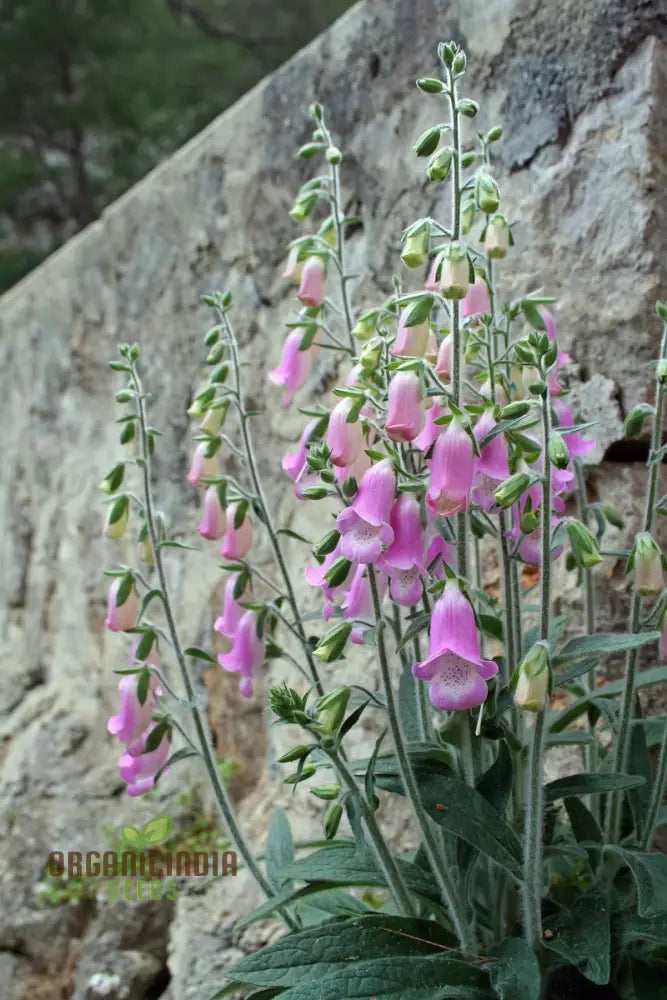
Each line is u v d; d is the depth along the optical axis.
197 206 0.94
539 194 0.62
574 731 0.49
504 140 0.64
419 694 0.48
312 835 0.73
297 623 0.51
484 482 0.41
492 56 0.64
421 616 0.40
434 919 0.50
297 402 0.79
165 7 2.39
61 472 1.19
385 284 0.72
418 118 0.70
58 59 2.31
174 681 0.93
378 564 0.40
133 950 0.74
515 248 0.63
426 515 0.40
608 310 0.58
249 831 0.78
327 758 0.49
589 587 0.52
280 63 2.37
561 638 0.59
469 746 0.43
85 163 2.66
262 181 0.85
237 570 0.51
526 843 0.40
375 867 0.46
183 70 2.28
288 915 0.52
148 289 1.02
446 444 0.37
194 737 0.88
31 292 1.30
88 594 1.10
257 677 0.82
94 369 1.13
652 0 0.57
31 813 0.95
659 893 0.39
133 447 1.03
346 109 0.76
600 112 0.59
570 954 0.40
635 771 0.49
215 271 0.91
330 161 0.53
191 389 0.94
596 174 0.59
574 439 0.46
